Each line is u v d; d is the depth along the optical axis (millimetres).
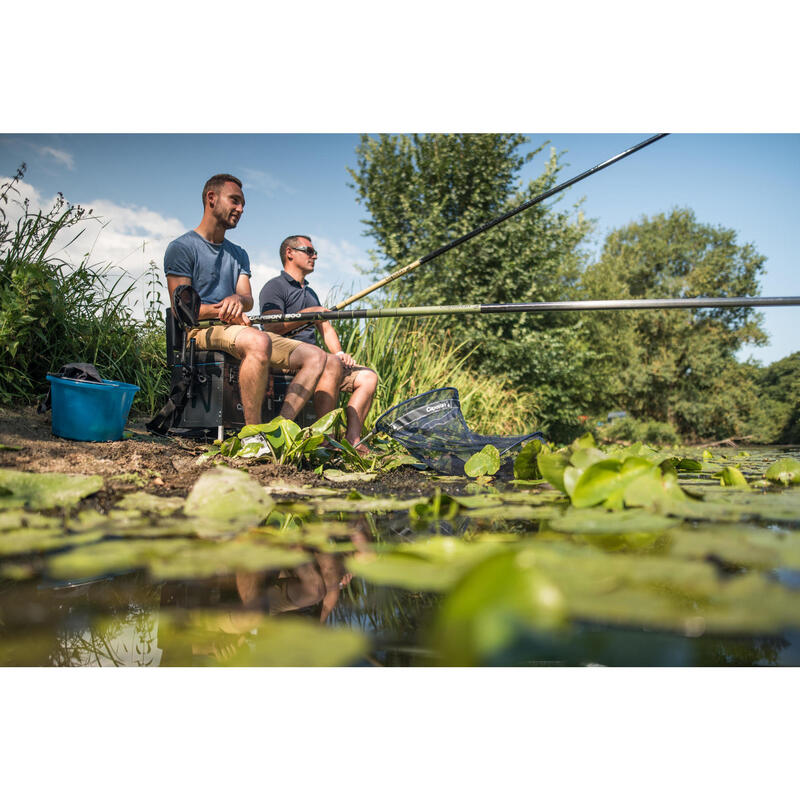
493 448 2584
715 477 2496
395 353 5148
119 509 1471
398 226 10773
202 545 1033
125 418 2707
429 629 652
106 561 879
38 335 3193
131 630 663
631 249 26891
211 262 3299
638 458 1422
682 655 583
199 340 3100
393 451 3447
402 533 1238
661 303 2492
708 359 20703
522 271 9586
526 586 500
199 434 3061
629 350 20062
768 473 2340
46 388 3186
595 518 1228
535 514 1338
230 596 807
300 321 3402
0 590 843
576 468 1515
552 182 10086
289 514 1478
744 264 24516
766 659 581
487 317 9258
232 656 564
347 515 1499
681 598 641
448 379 6004
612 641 632
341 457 2904
